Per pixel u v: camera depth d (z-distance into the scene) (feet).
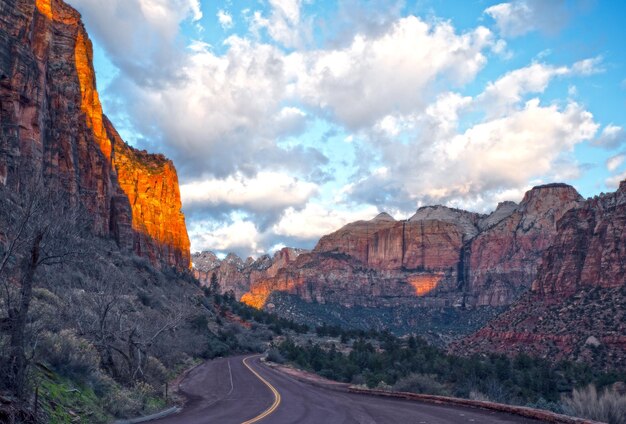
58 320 64.64
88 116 336.90
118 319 82.69
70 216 49.65
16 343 38.37
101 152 312.09
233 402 83.92
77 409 46.50
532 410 51.70
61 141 245.86
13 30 193.47
